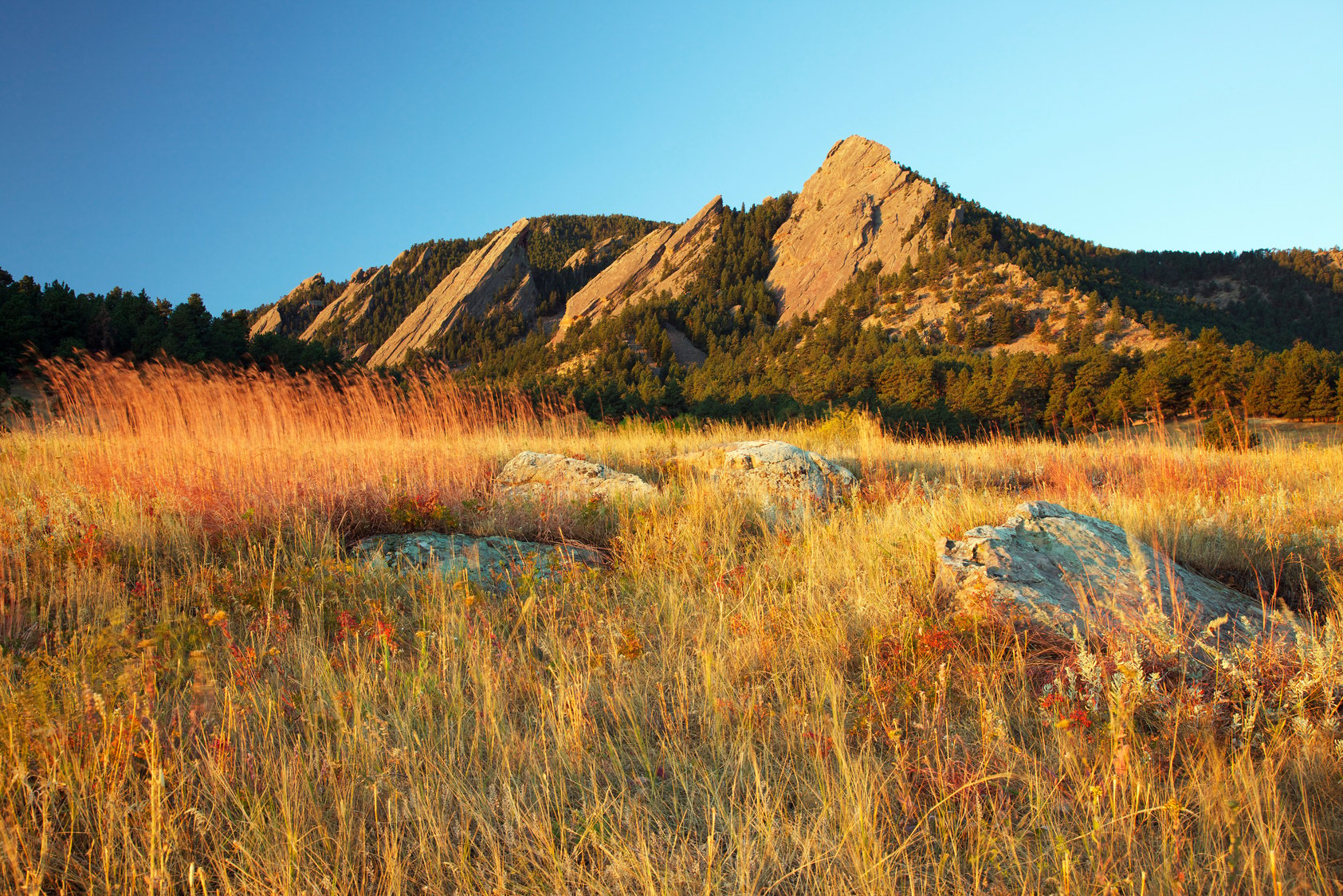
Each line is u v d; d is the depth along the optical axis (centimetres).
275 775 230
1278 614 327
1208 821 208
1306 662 279
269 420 794
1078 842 207
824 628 345
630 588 432
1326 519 495
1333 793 225
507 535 522
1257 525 496
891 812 222
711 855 193
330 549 454
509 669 316
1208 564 443
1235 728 255
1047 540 404
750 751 247
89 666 271
